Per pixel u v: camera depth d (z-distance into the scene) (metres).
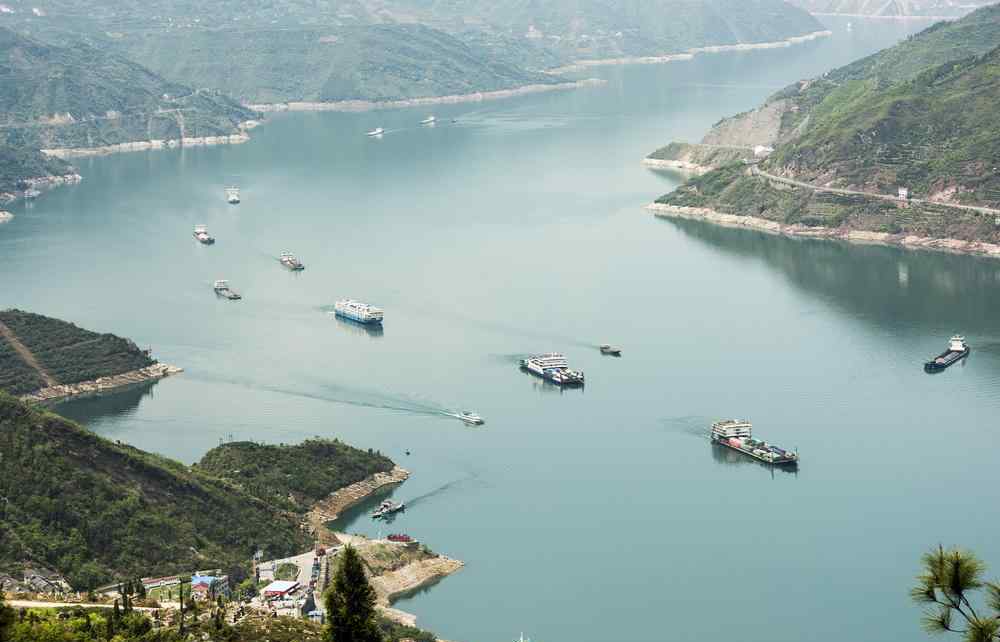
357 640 168.50
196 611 194.50
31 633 170.62
